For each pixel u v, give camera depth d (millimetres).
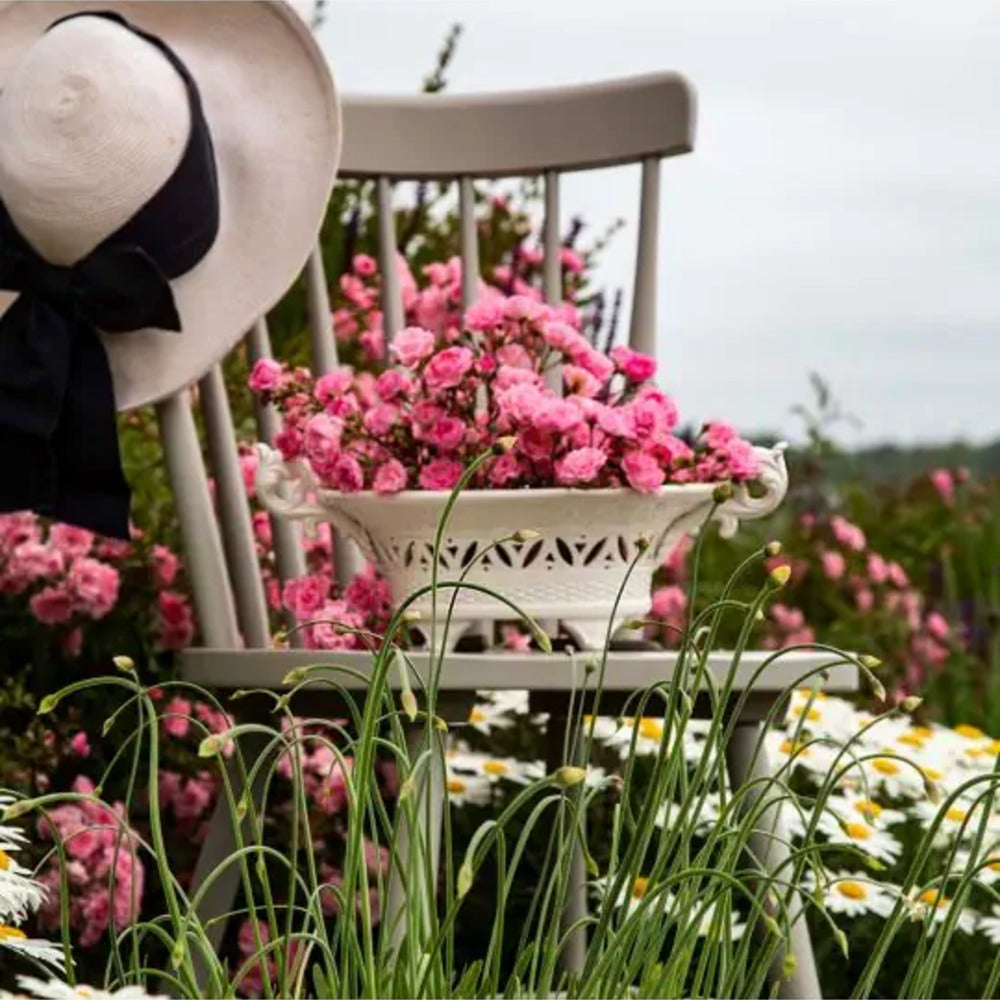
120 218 2914
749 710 2568
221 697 2734
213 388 3162
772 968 2480
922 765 3375
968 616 5688
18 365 2916
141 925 1802
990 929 3041
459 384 2695
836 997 3098
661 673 2496
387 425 2721
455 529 2625
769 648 4840
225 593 3021
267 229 3057
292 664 2539
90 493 2957
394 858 1827
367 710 1769
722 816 1850
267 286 3039
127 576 3525
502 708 3568
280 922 3309
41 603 3355
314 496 2754
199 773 3430
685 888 1846
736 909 3047
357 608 2811
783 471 2732
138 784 3385
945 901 3084
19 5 3113
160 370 2990
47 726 3387
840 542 5230
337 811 3471
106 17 3029
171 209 2941
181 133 2957
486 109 3457
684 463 2711
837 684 2574
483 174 3453
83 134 2900
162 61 2996
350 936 1766
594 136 3395
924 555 5941
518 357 2793
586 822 3365
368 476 2748
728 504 2729
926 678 5180
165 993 2891
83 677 3457
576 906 2943
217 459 3156
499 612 2623
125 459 3850
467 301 3443
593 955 1816
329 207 4672
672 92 3318
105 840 3260
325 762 3447
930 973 1819
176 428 3012
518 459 2656
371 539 2736
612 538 2650
